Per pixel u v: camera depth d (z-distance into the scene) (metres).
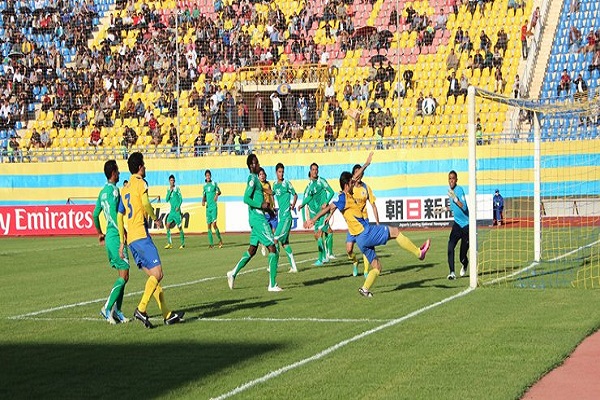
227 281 17.34
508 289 14.88
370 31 40.03
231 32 42.31
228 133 37.56
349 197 14.34
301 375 8.58
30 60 43.44
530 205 30.92
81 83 41.94
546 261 19.56
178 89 36.78
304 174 34.88
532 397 7.68
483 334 10.47
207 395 7.91
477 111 35.44
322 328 11.34
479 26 38.78
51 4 45.78
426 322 11.48
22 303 14.88
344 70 39.31
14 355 10.11
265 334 11.01
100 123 40.31
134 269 20.89
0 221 37.50
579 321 11.29
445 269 18.44
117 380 8.66
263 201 15.60
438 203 33.00
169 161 36.28
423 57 38.44
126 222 12.08
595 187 29.86
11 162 38.25
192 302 14.34
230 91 38.84
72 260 23.84
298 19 42.09
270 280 15.58
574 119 30.06
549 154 30.62
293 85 38.62
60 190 37.59
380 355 9.44
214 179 35.69
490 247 22.81
